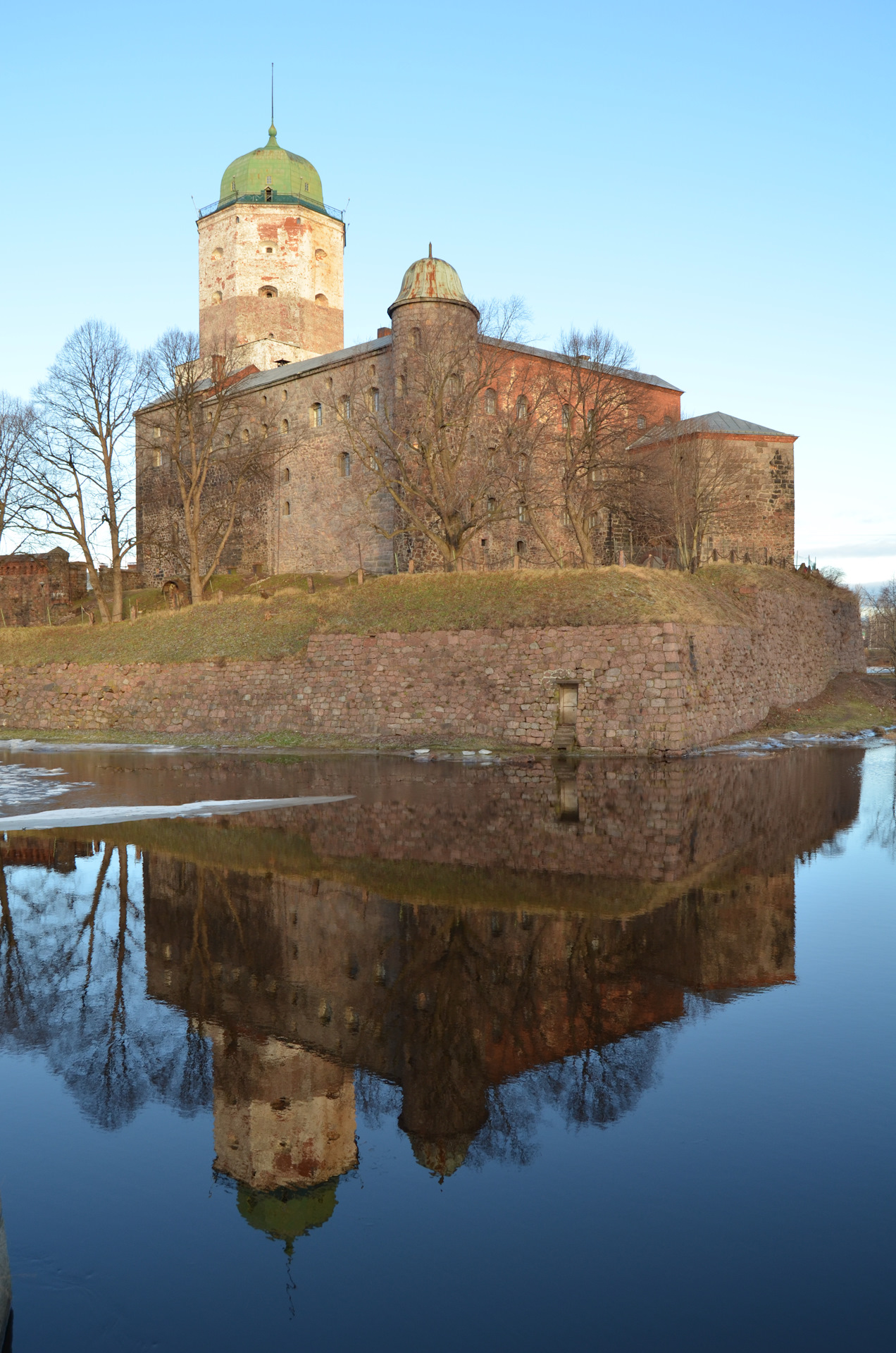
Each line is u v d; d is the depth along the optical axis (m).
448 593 33.59
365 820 16.12
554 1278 4.25
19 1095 6.22
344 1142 5.50
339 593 37.06
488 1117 5.76
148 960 8.76
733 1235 4.54
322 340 64.06
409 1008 7.52
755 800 18.34
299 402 54.88
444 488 39.56
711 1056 6.54
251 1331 3.92
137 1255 4.55
